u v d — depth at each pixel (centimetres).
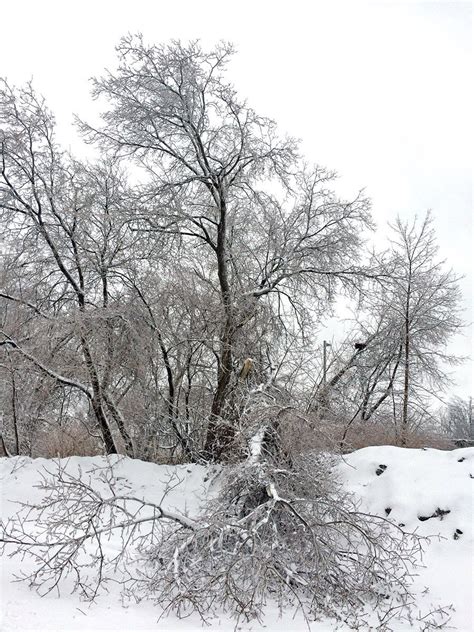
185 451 1471
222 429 1190
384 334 1897
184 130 1441
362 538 713
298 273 1505
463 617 613
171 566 619
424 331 1892
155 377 1496
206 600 616
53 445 1448
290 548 666
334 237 1516
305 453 852
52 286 1423
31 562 715
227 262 1590
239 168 1424
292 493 716
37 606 550
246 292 1503
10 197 1358
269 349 1496
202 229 1489
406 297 1894
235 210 1563
